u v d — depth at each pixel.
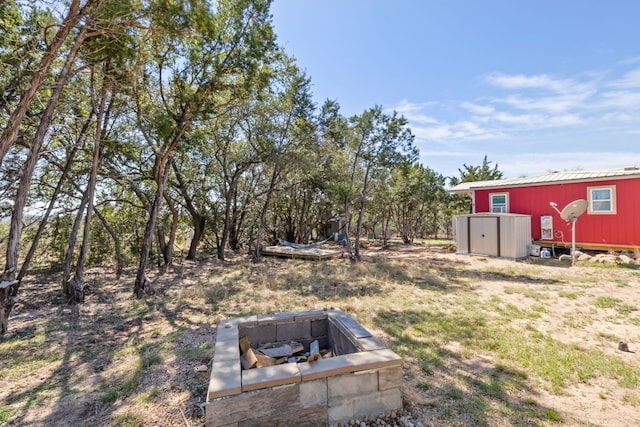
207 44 7.05
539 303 5.30
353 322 3.23
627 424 2.21
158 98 7.80
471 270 8.76
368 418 2.29
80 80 6.07
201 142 9.88
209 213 14.22
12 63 5.24
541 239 11.70
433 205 20.48
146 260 7.01
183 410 2.45
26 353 3.70
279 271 9.78
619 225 9.98
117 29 4.63
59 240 10.44
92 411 2.48
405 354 3.41
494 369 3.05
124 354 3.63
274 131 12.02
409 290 6.53
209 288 7.23
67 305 6.00
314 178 14.27
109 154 8.34
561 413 2.34
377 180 13.35
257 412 2.05
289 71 10.91
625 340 3.70
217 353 2.51
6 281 4.35
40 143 4.80
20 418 2.40
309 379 2.17
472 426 2.21
